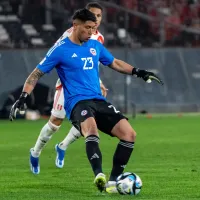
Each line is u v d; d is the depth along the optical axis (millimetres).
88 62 29547
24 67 99625
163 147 53125
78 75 29375
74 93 29141
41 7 116000
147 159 44438
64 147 39656
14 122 89875
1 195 29078
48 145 56750
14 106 29188
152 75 31031
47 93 95438
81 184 32500
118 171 28031
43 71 29516
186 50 107375
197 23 120875
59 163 39938
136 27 117438
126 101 102062
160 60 105812
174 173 36625
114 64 31062
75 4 116625
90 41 30078
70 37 29859
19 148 54156
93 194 28969
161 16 118938
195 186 31438
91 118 27922
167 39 117625
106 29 113375
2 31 112125
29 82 29516
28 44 110375
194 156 46188
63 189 30844
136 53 104812
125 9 112312
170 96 105188
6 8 115562
